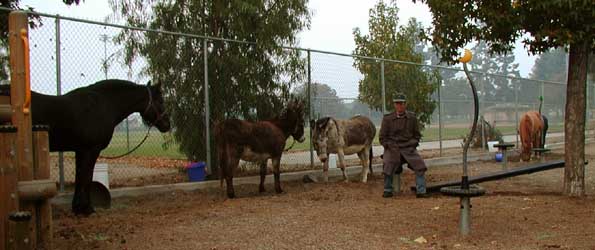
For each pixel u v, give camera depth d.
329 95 13.13
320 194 10.10
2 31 8.99
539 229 6.76
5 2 9.91
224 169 9.72
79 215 8.09
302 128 10.98
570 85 8.95
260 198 9.68
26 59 4.82
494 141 19.31
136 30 10.35
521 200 8.82
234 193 10.16
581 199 8.77
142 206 8.93
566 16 7.75
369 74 14.23
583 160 9.02
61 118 7.57
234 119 9.73
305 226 7.20
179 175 12.09
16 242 4.60
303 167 12.98
